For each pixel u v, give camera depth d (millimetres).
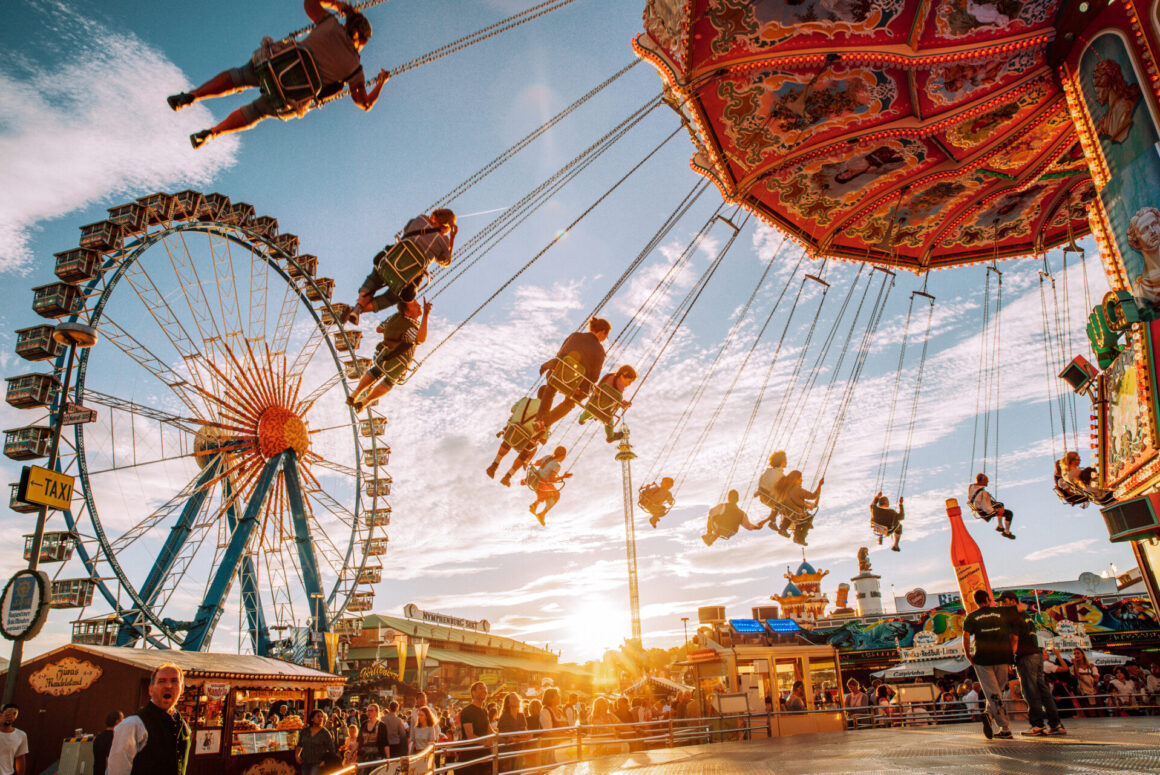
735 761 8836
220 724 17906
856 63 11078
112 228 29969
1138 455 8672
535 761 11922
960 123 12602
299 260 39281
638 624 46188
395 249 9141
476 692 11172
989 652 8797
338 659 38594
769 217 14664
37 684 16625
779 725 16172
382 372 9680
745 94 11492
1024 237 16391
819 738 13117
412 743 13062
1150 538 8406
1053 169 14055
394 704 13250
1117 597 28641
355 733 13594
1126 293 8750
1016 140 13188
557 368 10984
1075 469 11062
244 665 19109
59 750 16047
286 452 36156
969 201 15094
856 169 13742
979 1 10156
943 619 32531
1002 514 14578
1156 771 4980
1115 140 9336
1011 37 10641
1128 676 21422
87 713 16125
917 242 16359
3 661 17547
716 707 17312
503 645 80938
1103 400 9750
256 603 35500
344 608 37375
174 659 17609
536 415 11258
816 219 15172
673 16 10008
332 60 6902
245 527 33438
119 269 30234
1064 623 26891
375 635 64000
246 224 36406
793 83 11422
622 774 8031
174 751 5062
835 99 11852
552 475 12305
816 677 25203
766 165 13250
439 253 9383
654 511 16031
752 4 9812
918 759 6914
